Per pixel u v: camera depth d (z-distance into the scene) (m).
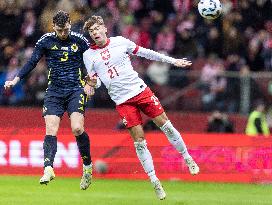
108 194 32.38
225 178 39.66
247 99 44.84
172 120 45.56
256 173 39.53
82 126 26.77
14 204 28.27
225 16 51.81
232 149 39.75
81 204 28.70
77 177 40.16
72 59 27.11
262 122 43.28
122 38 26.92
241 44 50.56
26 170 40.72
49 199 30.12
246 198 31.41
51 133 26.36
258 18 52.22
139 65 48.38
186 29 51.09
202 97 45.41
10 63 49.19
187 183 38.25
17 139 40.88
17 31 52.22
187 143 40.00
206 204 28.86
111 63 26.64
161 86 45.69
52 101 26.94
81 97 26.97
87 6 52.66
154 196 31.75
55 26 26.23
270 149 39.59
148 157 26.84
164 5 54.09
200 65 49.25
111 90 26.94
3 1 52.78
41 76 46.34
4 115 46.00
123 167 40.44
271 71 50.06
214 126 43.91
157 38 51.66
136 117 26.83
